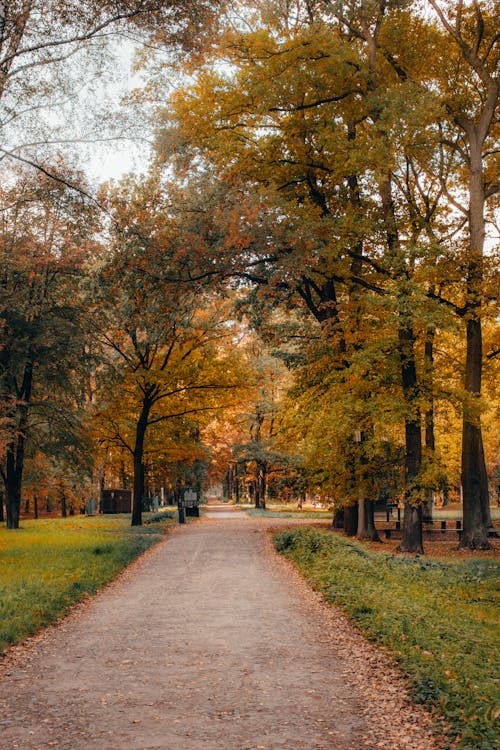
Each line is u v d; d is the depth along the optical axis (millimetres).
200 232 18781
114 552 19219
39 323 26891
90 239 17203
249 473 58250
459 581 13898
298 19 22250
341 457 23312
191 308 22578
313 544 19062
